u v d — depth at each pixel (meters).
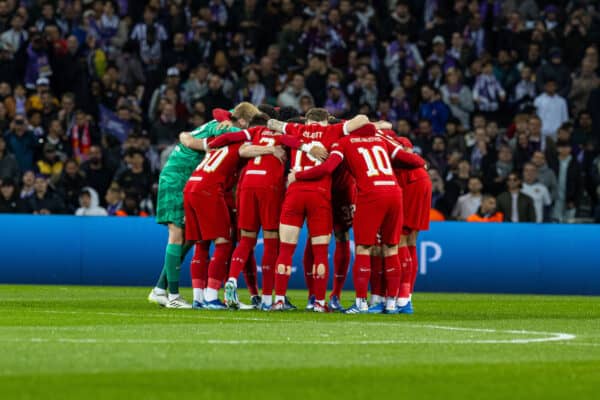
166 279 38.59
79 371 18.08
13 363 18.97
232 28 77.44
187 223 36.75
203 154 37.75
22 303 39.16
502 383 17.45
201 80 71.38
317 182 35.50
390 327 27.97
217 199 36.22
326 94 71.75
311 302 37.47
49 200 62.62
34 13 74.00
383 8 78.88
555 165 66.31
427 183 37.25
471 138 69.25
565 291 58.31
